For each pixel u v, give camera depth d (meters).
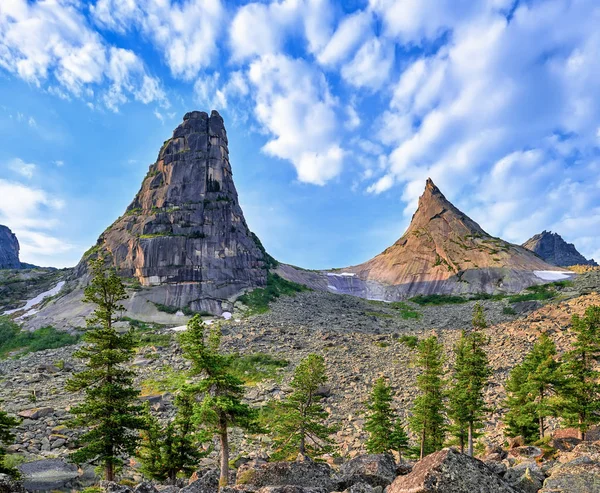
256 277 122.50
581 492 13.48
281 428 33.34
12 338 85.50
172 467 27.58
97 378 26.36
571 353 33.66
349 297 144.75
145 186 137.62
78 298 103.00
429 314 122.38
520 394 37.19
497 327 78.50
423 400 34.06
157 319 96.38
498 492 12.38
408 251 177.38
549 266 152.50
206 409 21.11
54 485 26.12
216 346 23.59
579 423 31.58
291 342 73.94
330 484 17.62
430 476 12.63
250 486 17.77
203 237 117.38
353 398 51.25
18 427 37.59
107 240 124.69
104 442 24.75
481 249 161.25
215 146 136.38
